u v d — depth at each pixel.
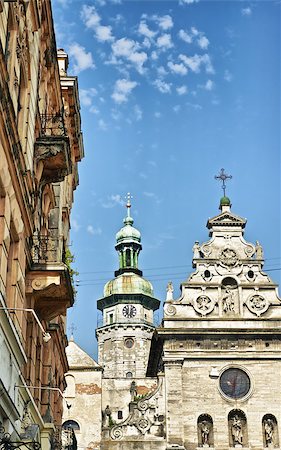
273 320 53.19
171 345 52.09
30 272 22.78
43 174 25.70
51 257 25.23
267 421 50.03
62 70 39.91
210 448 48.91
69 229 40.16
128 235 107.19
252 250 56.28
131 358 96.38
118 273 106.00
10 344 17.34
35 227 25.09
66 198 36.72
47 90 29.39
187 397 50.56
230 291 54.59
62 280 23.03
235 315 53.72
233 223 57.31
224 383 51.16
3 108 16.52
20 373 18.95
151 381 75.31
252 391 50.78
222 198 58.50
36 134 25.12
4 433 16.48
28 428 19.22
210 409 50.25
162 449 49.69
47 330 28.05
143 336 98.06
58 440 28.80
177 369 51.34
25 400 20.58
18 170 18.89
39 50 25.23
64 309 24.98
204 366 51.56
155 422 50.69
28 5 22.09
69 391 63.22
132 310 99.88
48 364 28.55
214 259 55.75
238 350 52.00
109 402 73.81
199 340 52.28
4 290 17.70
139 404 51.25
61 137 23.84
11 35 19.53
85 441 61.34
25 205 20.17
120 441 50.09
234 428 49.78
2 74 16.25
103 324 101.00
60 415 35.16
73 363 65.06
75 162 40.66
